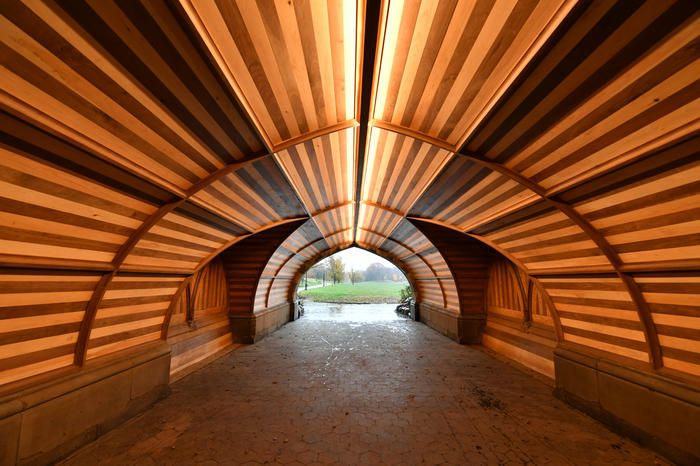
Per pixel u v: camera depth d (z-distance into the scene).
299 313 14.04
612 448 3.22
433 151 3.78
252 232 5.98
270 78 2.50
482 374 5.66
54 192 2.42
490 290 8.30
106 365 3.58
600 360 3.84
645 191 2.64
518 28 1.94
